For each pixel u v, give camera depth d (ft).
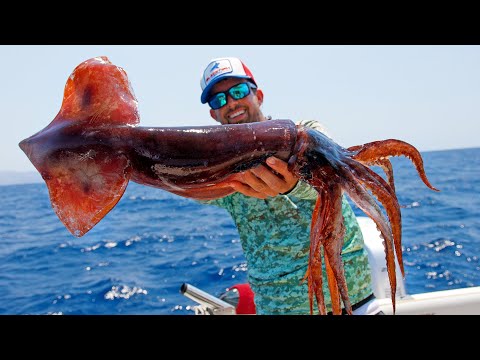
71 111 6.23
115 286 28.45
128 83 6.49
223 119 11.47
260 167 6.75
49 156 5.98
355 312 9.57
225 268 31.35
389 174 7.58
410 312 11.80
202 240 42.80
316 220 6.68
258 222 9.66
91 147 5.99
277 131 6.59
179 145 6.20
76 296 27.09
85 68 6.36
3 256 41.83
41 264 37.37
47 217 80.38
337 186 6.52
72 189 5.95
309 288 6.88
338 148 6.85
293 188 7.11
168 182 6.41
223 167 6.48
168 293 26.55
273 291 9.64
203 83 11.45
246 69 11.43
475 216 47.96
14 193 161.58
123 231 51.37
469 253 30.99
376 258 12.68
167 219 60.03
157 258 35.96
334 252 6.52
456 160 183.62
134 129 6.13
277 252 9.55
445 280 25.44
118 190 5.91
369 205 6.40
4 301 27.07
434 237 36.99
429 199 64.59
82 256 39.37
